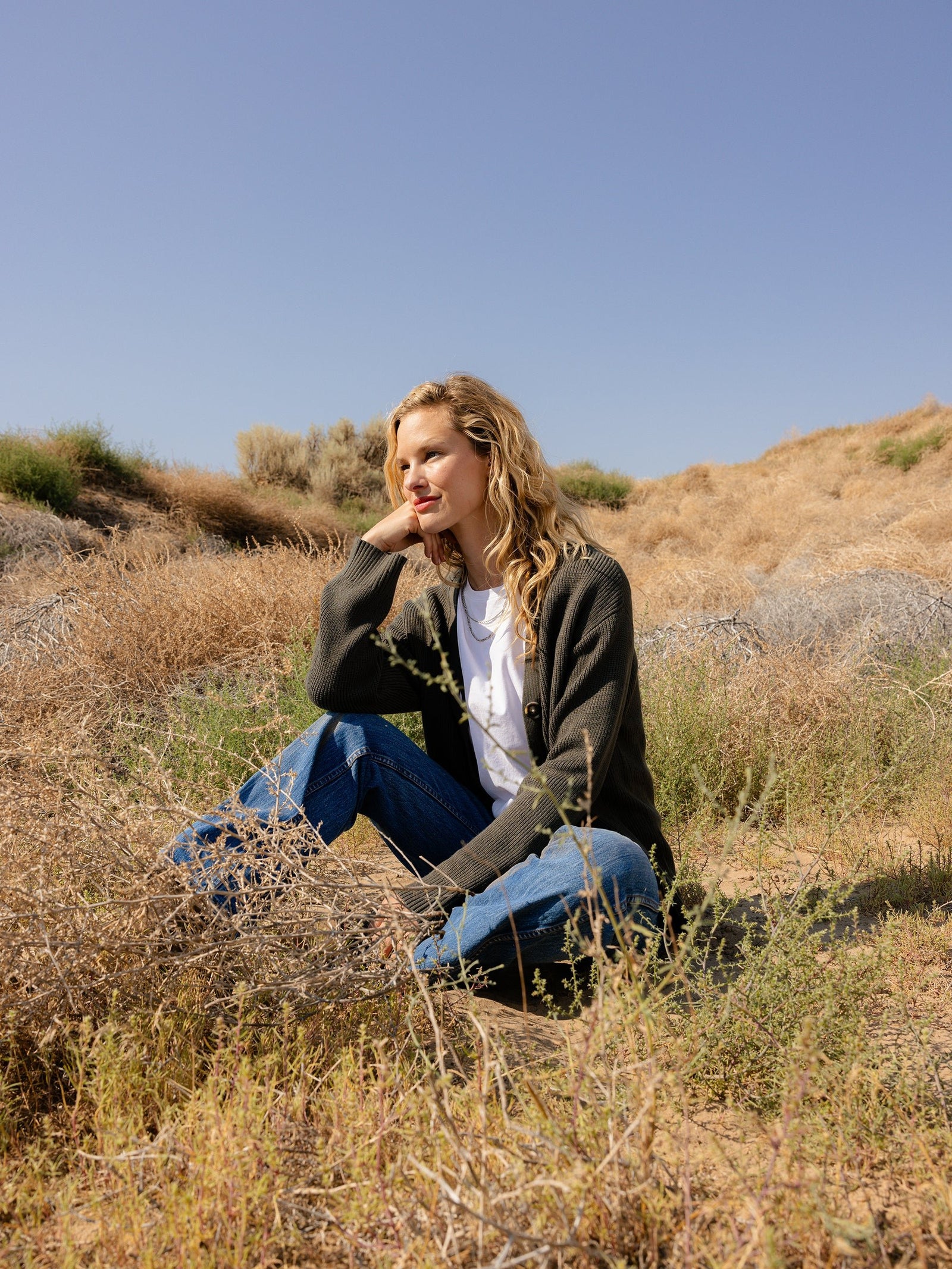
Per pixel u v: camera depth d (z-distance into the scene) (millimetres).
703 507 19688
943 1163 1335
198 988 1742
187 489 14578
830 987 1653
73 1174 1384
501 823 2020
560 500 2324
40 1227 1273
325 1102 1499
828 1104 1505
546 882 1889
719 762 3586
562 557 2199
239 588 5688
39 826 1857
